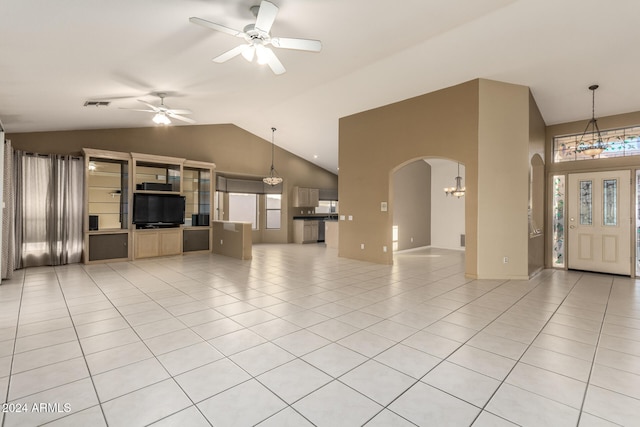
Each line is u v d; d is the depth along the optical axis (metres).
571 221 6.32
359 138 7.13
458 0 3.27
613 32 3.74
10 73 3.60
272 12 2.64
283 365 2.33
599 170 6.03
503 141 5.18
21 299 3.96
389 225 6.64
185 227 7.87
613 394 1.99
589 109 5.86
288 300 3.99
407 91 5.88
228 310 3.57
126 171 6.94
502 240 5.23
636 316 3.45
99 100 4.97
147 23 2.96
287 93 6.32
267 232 11.28
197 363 2.35
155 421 1.71
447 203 9.78
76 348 2.59
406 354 2.52
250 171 9.84
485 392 2.00
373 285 4.82
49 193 6.07
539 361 2.42
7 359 2.40
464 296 4.22
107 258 6.59
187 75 4.49
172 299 4.00
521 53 4.36
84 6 2.55
